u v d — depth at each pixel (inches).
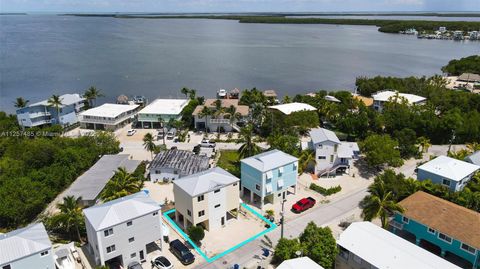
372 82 5994.1
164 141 3671.3
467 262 1808.6
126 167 2780.5
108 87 6579.7
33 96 5880.9
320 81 7327.8
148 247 1987.0
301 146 3034.0
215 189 2075.5
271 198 2442.2
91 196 2343.8
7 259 1498.5
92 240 1779.0
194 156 2972.4
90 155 2982.3
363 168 2984.7
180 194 2103.8
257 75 7824.8
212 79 7347.4
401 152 3253.0
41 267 1587.1
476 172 2445.9
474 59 7632.9
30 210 2266.2
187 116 4180.6
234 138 3804.1
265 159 2401.6
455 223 1822.1
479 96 4500.5
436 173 2373.3
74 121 4325.8
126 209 1804.9
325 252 1724.9
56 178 2559.1
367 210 1978.3
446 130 3570.4
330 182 2733.8
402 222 1994.3
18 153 2965.1
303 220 2236.7
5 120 3976.4
